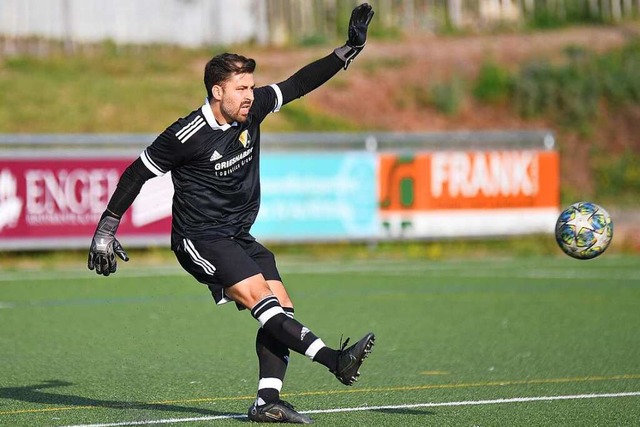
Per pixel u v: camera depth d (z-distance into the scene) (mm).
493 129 99250
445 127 97625
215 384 27422
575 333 37031
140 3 105062
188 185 21359
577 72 106938
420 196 68250
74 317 41312
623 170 98812
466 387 26906
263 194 64375
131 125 82938
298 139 67375
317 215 65750
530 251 70125
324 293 49406
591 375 28656
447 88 100562
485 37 115938
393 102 98438
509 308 44062
